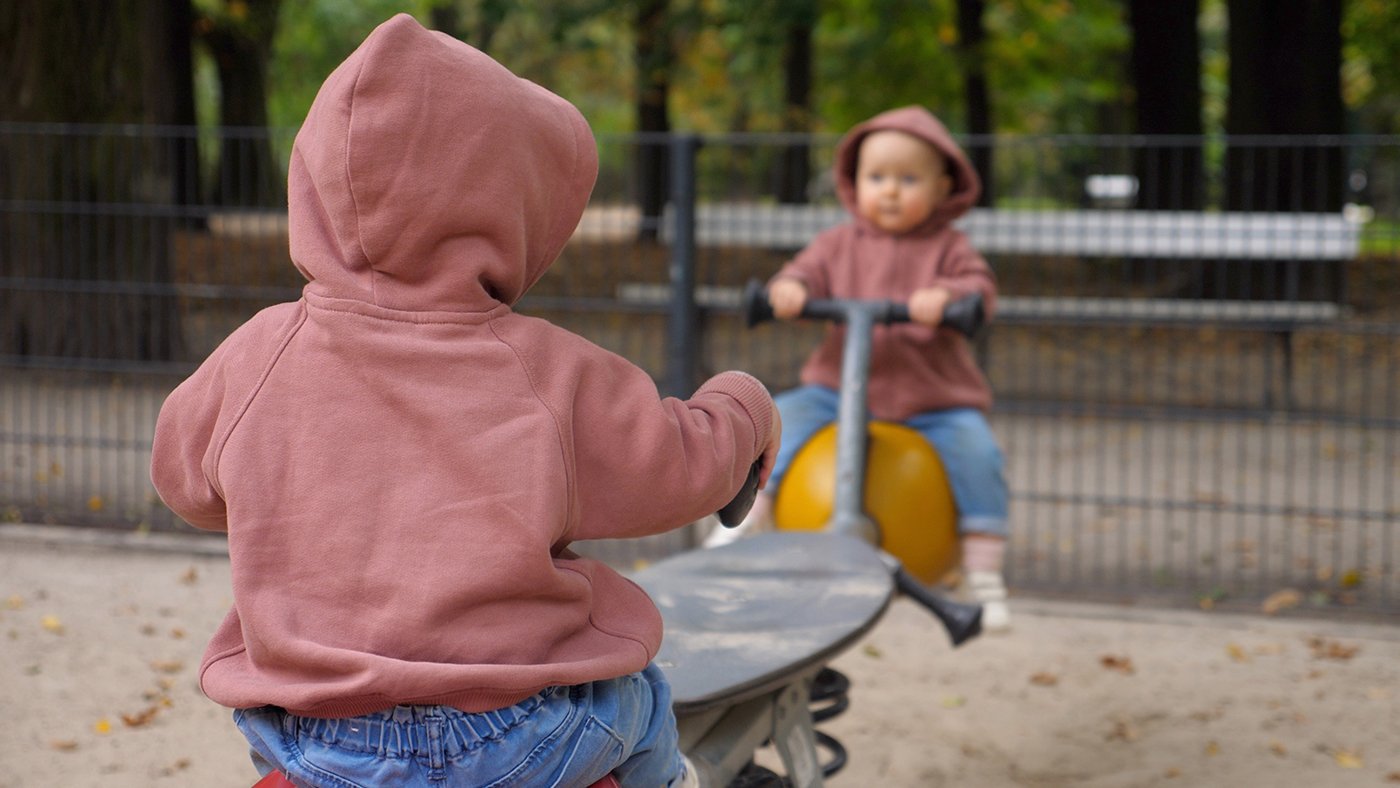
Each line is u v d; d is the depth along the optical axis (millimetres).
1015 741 3580
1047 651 4293
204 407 1569
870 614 2100
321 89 1561
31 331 7512
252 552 1470
